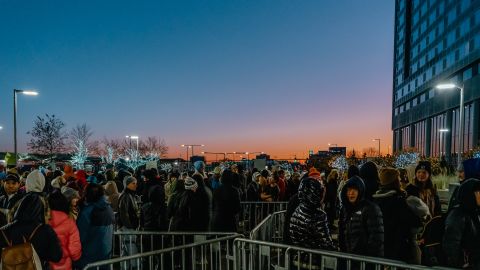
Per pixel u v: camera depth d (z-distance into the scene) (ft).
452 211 13.14
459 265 12.78
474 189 12.74
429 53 227.81
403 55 283.59
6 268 11.79
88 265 14.01
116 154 229.66
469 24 174.70
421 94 243.40
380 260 12.72
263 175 41.11
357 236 14.17
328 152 239.91
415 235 15.39
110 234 18.03
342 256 13.50
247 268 17.89
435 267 11.87
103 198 17.97
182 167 144.77
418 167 19.99
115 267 20.26
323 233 15.38
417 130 255.29
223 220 25.89
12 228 12.91
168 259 23.36
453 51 191.42
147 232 21.40
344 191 14.75
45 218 13.73
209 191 24.79
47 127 146.41
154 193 23.73
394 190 15.29
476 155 57.88
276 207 40.09
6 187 21.61
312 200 15.43
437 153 215.31
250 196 41.39
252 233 18.81
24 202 13.23
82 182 32.09
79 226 17.29
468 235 12.72
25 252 11.98
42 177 15.49
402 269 12.87
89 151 193.16
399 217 14.82
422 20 243.60
